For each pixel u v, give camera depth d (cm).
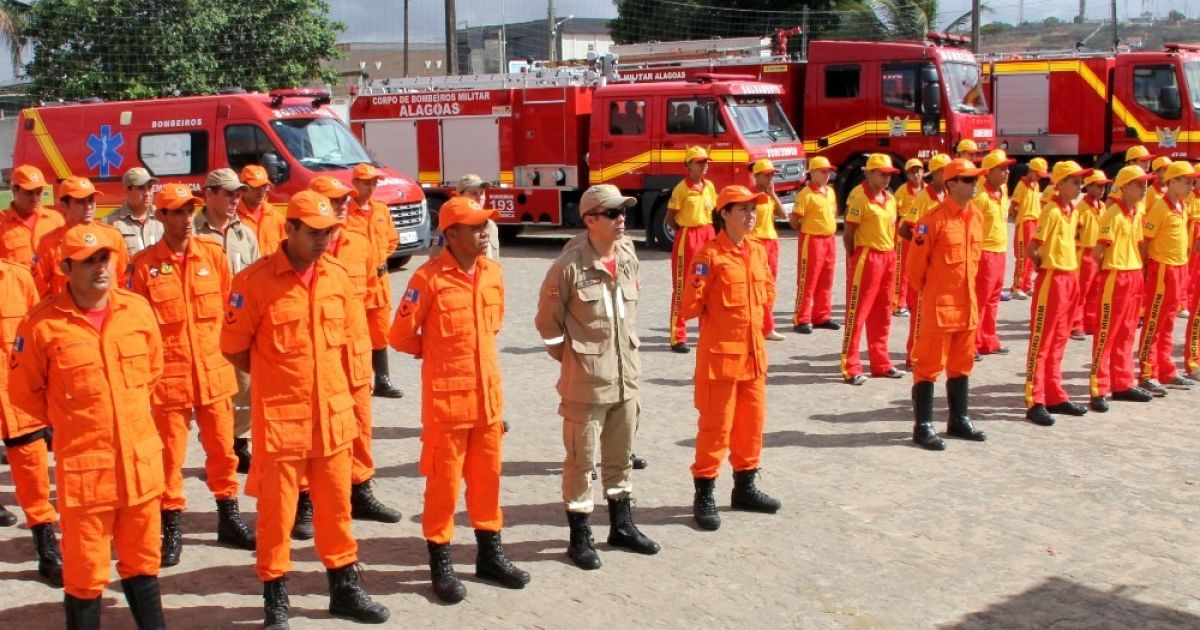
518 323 1301
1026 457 766
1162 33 5456
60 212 917
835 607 538
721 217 630
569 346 578
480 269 555
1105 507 667
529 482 729
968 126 2044
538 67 2155
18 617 540
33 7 2895
